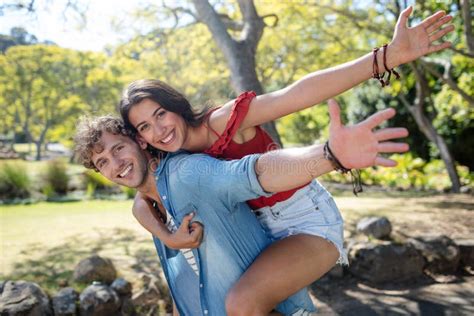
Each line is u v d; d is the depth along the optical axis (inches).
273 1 325.7
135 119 78.1
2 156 1062.4
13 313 131.8
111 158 81.9
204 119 80.3
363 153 54.8
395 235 215.8
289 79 563.8
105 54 914.7
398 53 67.9
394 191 518.6
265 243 80.1
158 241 87.0
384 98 650.8
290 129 933.8
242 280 73.4
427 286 181.6
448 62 426.0
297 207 83.2
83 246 222.7
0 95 1079.0
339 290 178.7
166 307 154.7
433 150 643.5
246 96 75.8
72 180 528.7
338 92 70.9
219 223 74.0
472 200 390.3
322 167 58.4
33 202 431.2
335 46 484.4
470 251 199.3
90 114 90.0
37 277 170.7
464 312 156.9
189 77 544.7
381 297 171.6
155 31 311.6
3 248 217.9
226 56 207.5
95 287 151.3
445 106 546.6
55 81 1013.8
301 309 83.8
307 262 76.7
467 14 293.7
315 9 415.5
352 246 194.2
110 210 367.6
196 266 79.7
